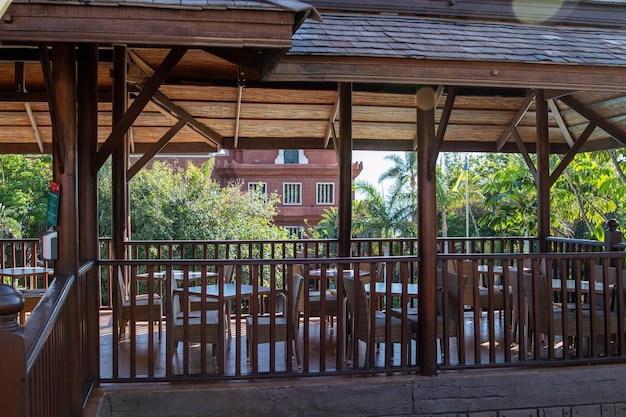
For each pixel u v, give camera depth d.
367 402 4.20
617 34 5.58
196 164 20.23
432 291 4.39
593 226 13.75
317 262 4.28
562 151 9.04
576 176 13.41
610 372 4.60
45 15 2.92
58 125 3.33
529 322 5.19
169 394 3.99
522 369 4.54
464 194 23.22
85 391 3.74
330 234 19.23
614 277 5.54
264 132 8.46
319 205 20.62
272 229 16.48
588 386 4.55
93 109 3.94
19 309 1.90
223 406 4.04
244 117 7.98
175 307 4.62
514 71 4.21
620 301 4.77
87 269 3.71
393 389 4.24
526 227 12.46
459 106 8.02
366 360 4.46
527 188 12.84
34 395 2.24
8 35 2.91
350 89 6.83
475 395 4.36
